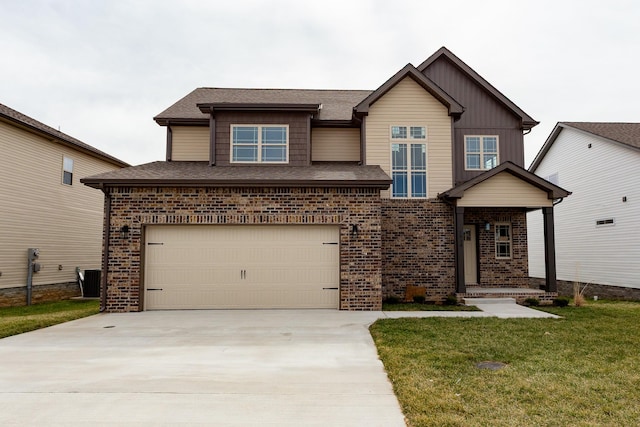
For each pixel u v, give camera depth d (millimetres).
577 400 4309
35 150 14961
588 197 18062
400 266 12352
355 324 8562
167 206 10500
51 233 15742
